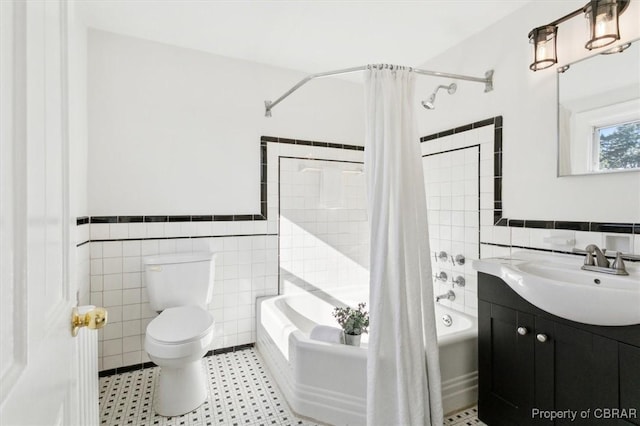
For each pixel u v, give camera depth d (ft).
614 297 3.51
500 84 6.53
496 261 5.35
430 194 8.24
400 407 4.68
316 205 9.18
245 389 6.47
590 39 4.63
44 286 1.63
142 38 7.29
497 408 5.13
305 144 9.04
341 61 8.44
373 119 5.26
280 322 6.86
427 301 5.17
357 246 9.77
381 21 6.64
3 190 1.19
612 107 4.87
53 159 1.81
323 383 5.53
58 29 1.91
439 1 6.00
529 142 6.00
